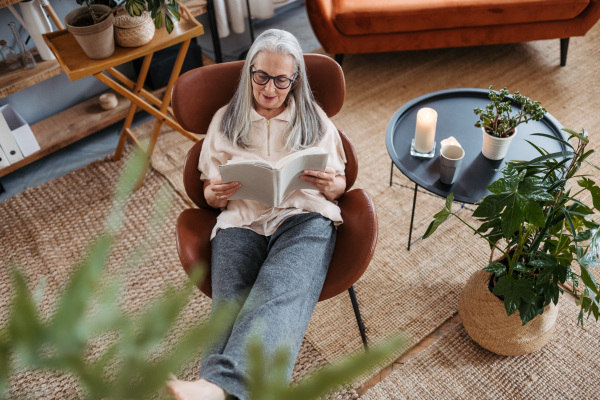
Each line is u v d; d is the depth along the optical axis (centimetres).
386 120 260
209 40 310
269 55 144
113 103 255
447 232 208
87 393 26
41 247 211
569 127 246
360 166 238
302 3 344
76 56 195
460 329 176
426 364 169
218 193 143
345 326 181
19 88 207
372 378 167
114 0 192
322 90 163
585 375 163
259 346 28
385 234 209
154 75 259
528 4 244
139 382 26
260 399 26
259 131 155
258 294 130
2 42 207
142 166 26
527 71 282
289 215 152
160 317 26
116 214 26
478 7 245
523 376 164
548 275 135
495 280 161
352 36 257
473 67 288
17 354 23
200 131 168
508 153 178
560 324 176
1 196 236
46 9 203
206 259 149
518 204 128
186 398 91
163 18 205
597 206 134
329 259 148
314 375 26
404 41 260
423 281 192
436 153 181
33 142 232
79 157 252
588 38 299
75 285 25
